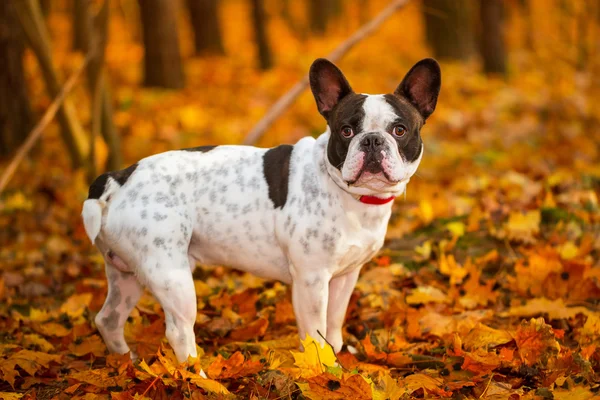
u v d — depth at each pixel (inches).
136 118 522.9
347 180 159.9
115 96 577.9
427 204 278.5
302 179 170.6
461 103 581.9
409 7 1207.6
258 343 191.6
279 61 800.3
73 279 260.7
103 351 195.5
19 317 215.0
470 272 228.1
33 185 367.6
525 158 407.5
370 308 217.5
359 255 173.2
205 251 178.4
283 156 175.9
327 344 170.6
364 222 169.6
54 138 465.4
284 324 209.8
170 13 629.9
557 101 568.4
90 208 170.9
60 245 290.5
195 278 253.4
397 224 281.7
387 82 691.4
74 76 295.6
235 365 167.3
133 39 999.0
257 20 738.2
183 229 170.4
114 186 174.7
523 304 212.7
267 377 161.3
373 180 160.1
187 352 167.5
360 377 151.0
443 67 708.0
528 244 250.5
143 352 190.7
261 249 174.6
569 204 287.1
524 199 303.9
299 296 171.9
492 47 697.6
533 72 747.4
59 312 223.8
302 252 168.7
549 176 335.3
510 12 1020.5
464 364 167.0
